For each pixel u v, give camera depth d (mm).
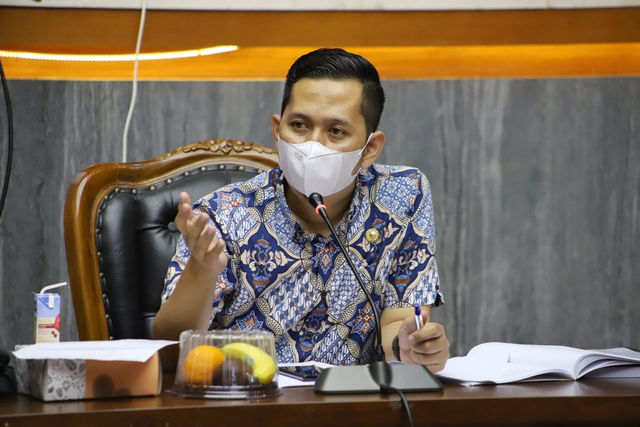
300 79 3275
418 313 2748
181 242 3480
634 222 6508
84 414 1936
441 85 6480
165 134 6324
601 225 6496
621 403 2209
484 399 2156
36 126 6238
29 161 6230
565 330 6484
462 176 6488
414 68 6535
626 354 2883
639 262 6492
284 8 6242
